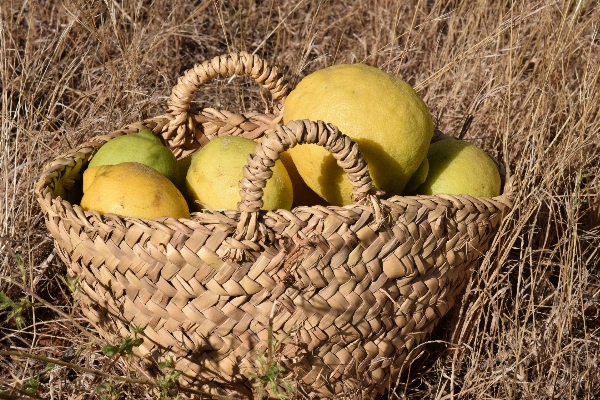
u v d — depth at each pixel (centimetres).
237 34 290
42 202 141
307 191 170
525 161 182
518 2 252
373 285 140
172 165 166
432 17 260
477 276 161
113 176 142
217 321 136
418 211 140
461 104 237
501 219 160
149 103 232
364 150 149
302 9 294
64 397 158
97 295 144
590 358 164
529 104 217
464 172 164
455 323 172
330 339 141
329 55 257
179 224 129
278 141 125
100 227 132
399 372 157
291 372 141
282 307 135
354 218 133
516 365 154
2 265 181
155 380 143
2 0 232
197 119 186
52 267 191
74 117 237
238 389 144
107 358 162
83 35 247
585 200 192
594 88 200
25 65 228
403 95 153
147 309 138
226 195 150
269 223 129
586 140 185
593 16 231
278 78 176
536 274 174
